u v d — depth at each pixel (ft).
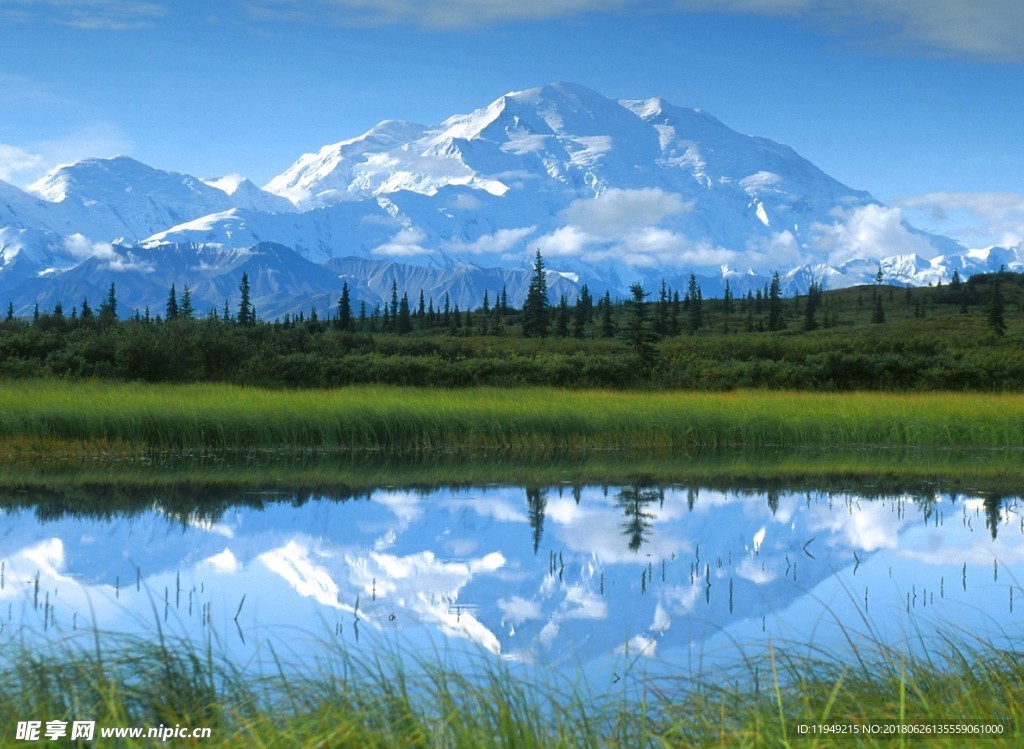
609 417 105.70
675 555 52.49
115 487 74.49
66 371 140.46
